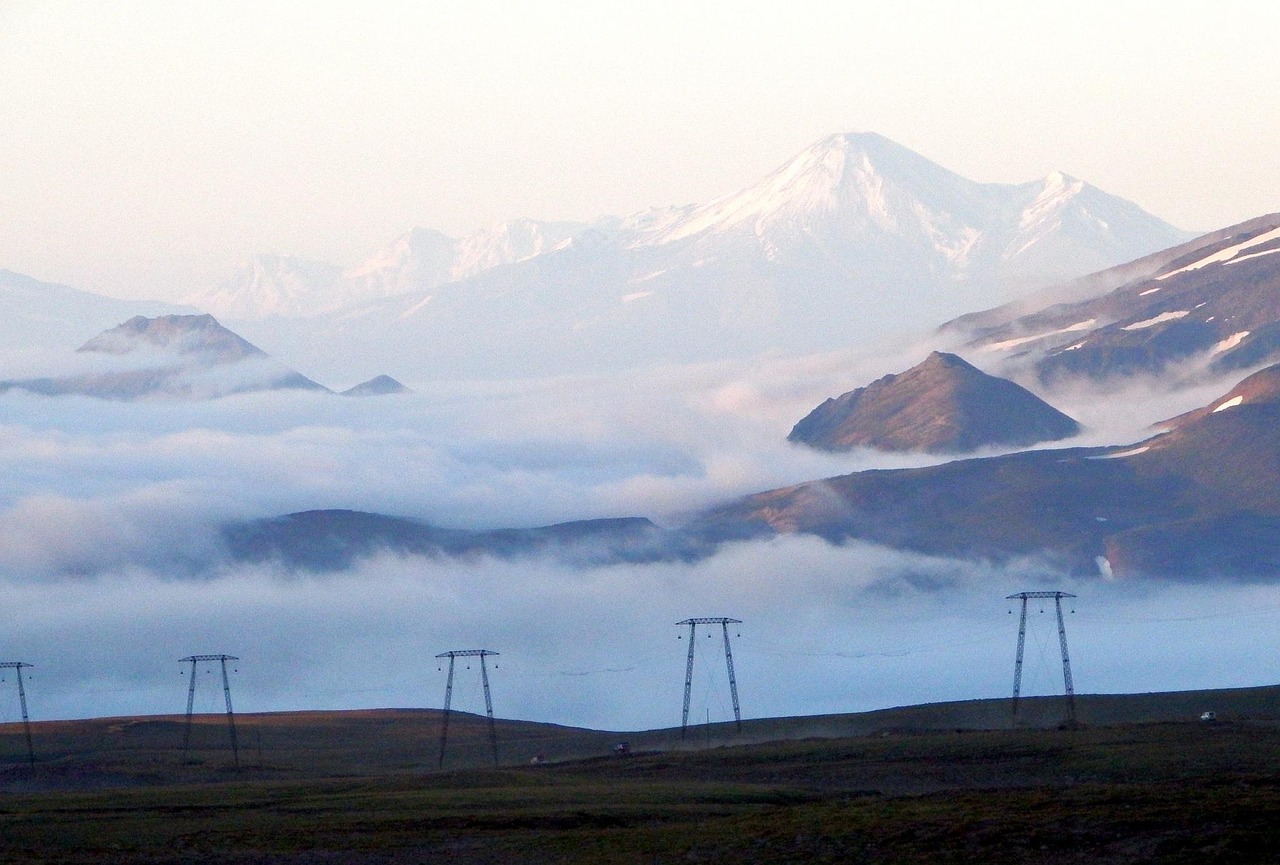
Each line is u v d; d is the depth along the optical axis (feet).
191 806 614.75
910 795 552.00
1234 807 434.71
